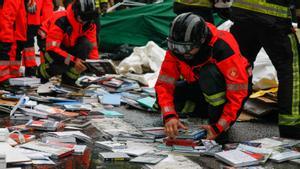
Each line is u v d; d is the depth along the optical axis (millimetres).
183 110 5543
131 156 4133
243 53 5270
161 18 11656
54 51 6785
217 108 4566
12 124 5016
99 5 9219
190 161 4000
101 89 6934
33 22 7797
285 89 4824
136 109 6105
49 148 4156
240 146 4414
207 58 4480
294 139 4797
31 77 7633
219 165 4008
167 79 4551
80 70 6910
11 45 7258
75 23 6781
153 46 8586
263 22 4867
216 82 4488
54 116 5242
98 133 4840
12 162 3709
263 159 4098
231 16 5184
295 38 4898
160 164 3898
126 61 8422
